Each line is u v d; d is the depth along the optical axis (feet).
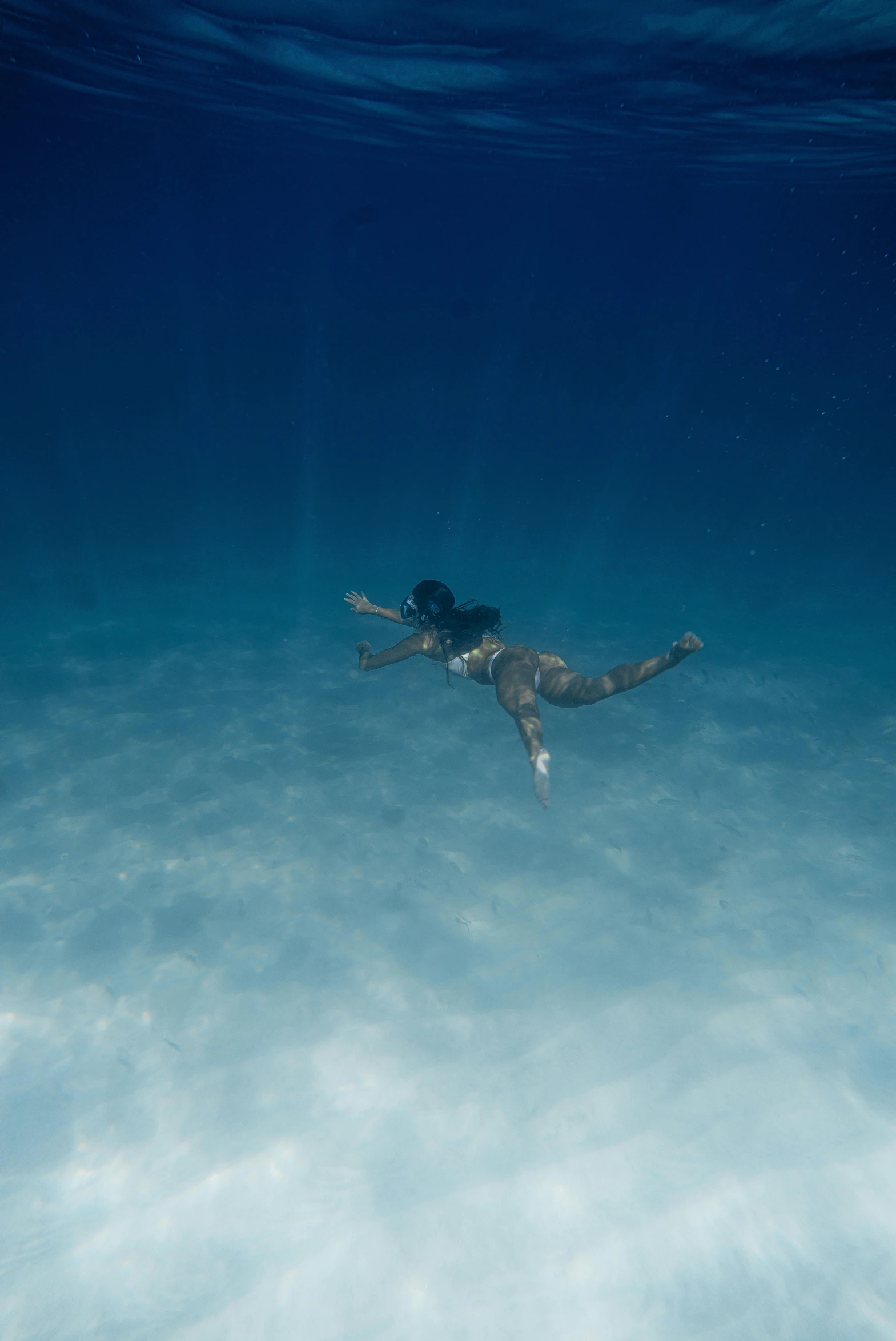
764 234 143.95
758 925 14.71
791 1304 8.07
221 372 200.34
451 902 15.71
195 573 47.42
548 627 38.73
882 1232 8.75
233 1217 9.27
